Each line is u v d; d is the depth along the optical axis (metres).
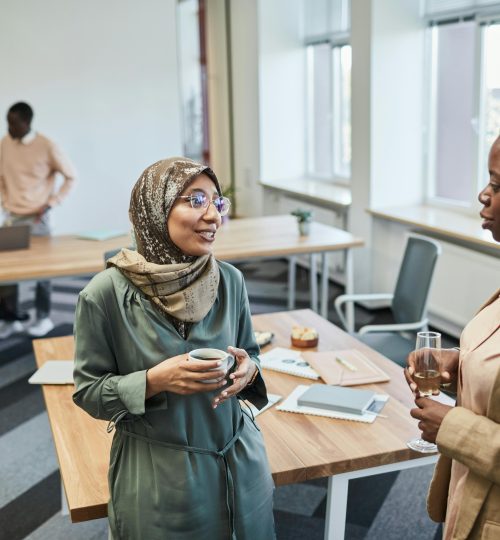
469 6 4.88
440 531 2.78
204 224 1.56
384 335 3.71
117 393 1.54
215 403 1.58
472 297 4.63
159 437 1.60
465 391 1.53
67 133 6.97
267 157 7.51
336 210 6.34
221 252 4.29
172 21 7.10
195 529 1.62
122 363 1.61
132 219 1.62
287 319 3.25
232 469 1.67
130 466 1.63
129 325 1.59
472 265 4.59
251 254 4.32
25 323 5.52
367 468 2.01
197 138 8.98
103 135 7.09
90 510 1.76
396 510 2.93
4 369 4.62
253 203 7.88
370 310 5.75
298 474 1.92
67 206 7.11
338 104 6.83
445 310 4.90
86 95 6.97
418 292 3.53
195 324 1.63
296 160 7.61
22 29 6.67
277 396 2.39
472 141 5.05
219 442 1.67
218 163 8.95
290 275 5.25
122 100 7.09
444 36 5.30
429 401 1.55
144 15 7.00
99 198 7.21
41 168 5.12
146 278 1.58
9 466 3.37
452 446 1.45
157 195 1.55
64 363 2.70
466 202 5.30
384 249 5.63
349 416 2.21
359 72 5.48
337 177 6.98
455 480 1.57
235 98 8.03
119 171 7.21
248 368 1.64
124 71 7.04
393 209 5.51
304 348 2.86
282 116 7.46
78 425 2.20
